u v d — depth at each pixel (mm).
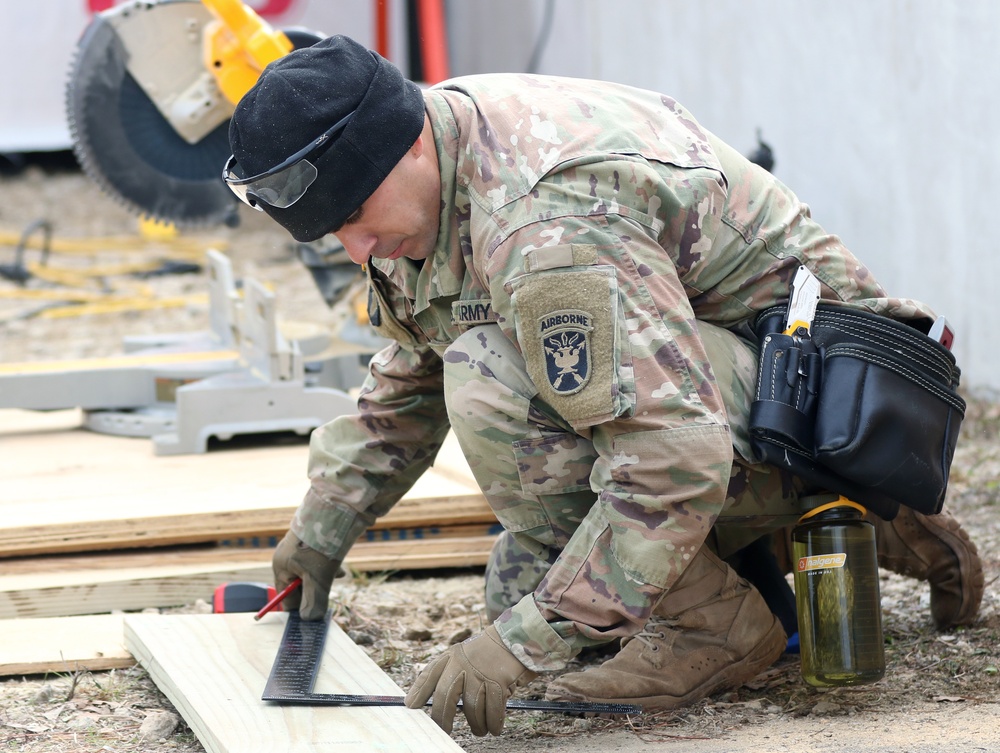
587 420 4055
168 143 9125
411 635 5797
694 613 4773
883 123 12398
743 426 4562
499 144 4266
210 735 4078
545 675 5277
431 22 20719
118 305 16125
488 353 4480
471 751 4371
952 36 11539
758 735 4387
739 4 14312
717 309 4750
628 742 4363
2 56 22500
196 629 5254
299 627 5254
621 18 16906
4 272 17125
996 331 11344
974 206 11477
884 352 4559
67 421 9820
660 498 4090
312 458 5352
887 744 4172
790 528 5719
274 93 4133
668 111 4680
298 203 4176
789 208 4852
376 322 5039
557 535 4652
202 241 21078
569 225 4055
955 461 9398
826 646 4477
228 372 8961
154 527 6516
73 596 6113
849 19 12719
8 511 6672
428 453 5406
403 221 4301
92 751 4496
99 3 22359
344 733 4020
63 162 26344
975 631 5512
